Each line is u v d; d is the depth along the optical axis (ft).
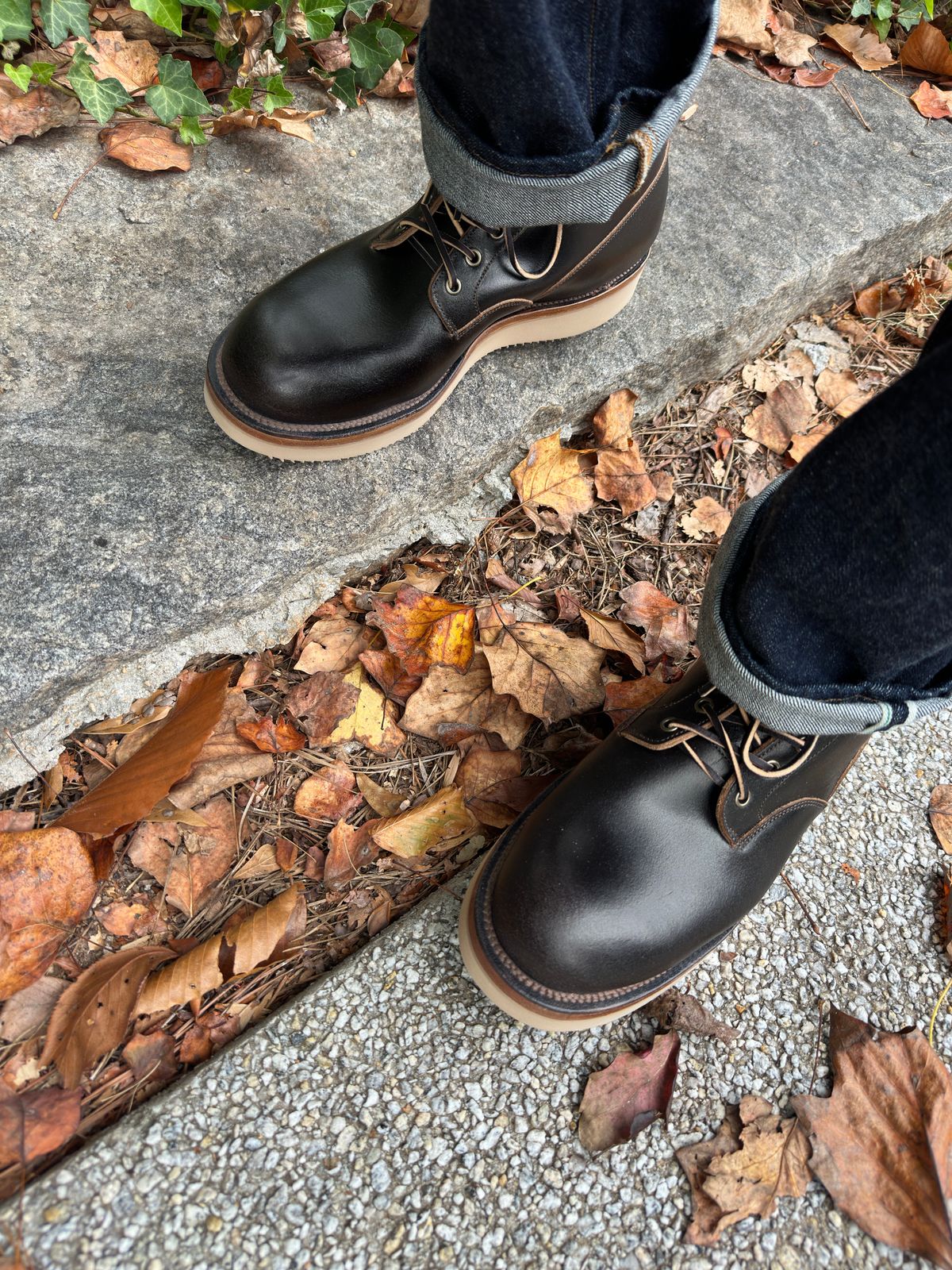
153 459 2.65
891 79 4.46
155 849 2.41
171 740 2.36
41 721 2.43
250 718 2.60
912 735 2.98
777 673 2.06
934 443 1.60
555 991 2.15
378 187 3.38
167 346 2.85
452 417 2.96
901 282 4.14
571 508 3.15
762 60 4.31
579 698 2.78
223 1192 2.02
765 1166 2.17
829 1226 2.14
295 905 2.38
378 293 2.50
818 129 4.08
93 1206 1.97
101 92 3.05
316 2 3.20
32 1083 2.11
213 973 2.23
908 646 1.86
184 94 3.14
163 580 2.51
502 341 2.89
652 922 2.17
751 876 2.30
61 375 2.73
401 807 2.60
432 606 2.84
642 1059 2.26
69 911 2.27
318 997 2.27
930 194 3.91
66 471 2.58
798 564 1.87
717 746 2.26
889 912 2.61
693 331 3.29
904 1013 2.45
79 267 2.92
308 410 2.48
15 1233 1.92
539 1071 2.23
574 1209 2.09
